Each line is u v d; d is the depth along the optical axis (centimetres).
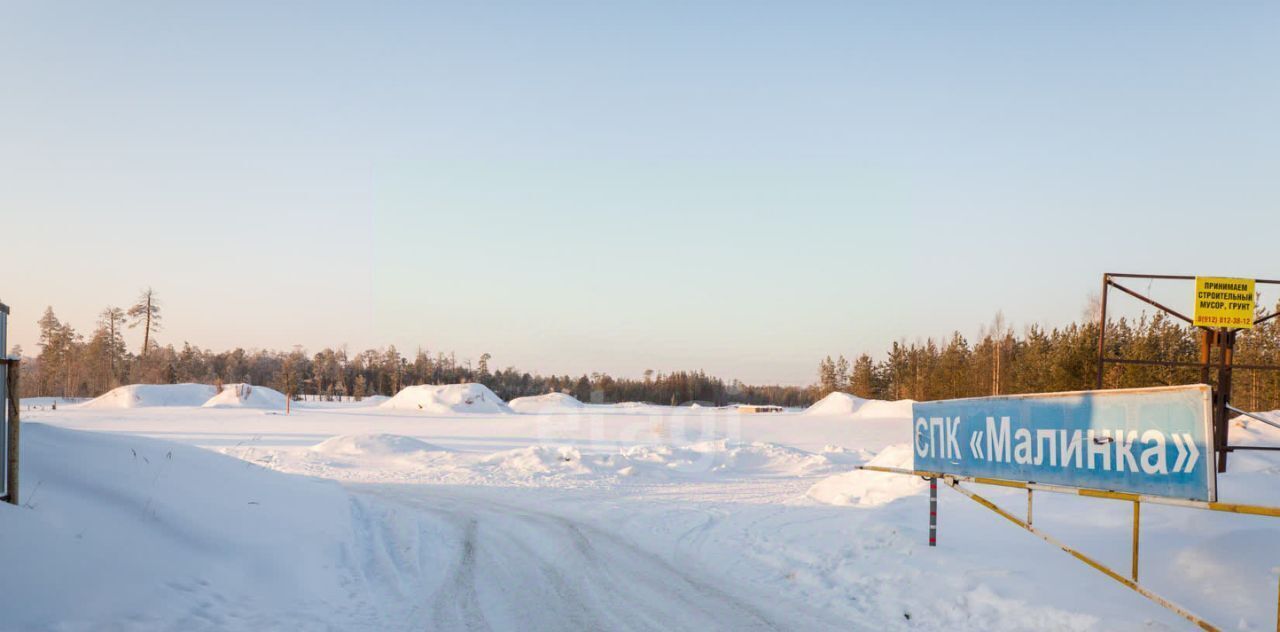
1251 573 654
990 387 7675
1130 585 602
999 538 895
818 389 12456
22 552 627
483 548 1088
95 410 7056
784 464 2527
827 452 3062
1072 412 662
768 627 686
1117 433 613
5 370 704
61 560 649
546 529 1238
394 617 734
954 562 798
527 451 2395
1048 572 730
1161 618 593
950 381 8469
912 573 796
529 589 843
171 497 913
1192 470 543
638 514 1392
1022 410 728
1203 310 1348
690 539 1145
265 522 998
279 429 4547
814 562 927
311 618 714
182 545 805
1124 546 790
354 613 746
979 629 643
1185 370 5553
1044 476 693
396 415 6569
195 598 704
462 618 729
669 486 1908
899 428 5056
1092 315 6131
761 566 947
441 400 7475
